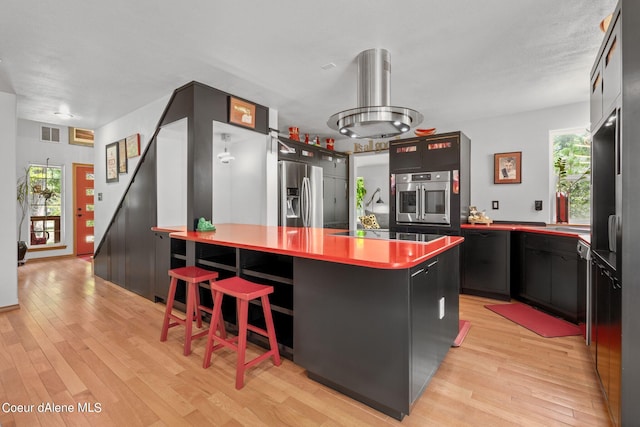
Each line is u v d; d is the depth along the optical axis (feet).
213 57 8.63
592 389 6.06
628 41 4.42
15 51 8.27
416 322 5.37
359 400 5.69
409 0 6.17
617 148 4.78
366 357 5.46
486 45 7.90
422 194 13.53
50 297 12.12
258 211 13.25
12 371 6.68
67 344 7.97
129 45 8.00
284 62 8.88
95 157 16.11
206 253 9.89
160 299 11.63
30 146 19.80
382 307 5.28
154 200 11.71
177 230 10.43
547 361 7.16
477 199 14.47
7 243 10.47
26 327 9.08
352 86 10.68
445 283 7.03
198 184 10.22
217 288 6.68
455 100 12.00
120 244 13.73
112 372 6.64
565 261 9.68
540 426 5.06
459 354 7.51
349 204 19.70
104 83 10.43
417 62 8.83
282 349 7.27
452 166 12.90
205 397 5.79
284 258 9.11
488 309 10.92
